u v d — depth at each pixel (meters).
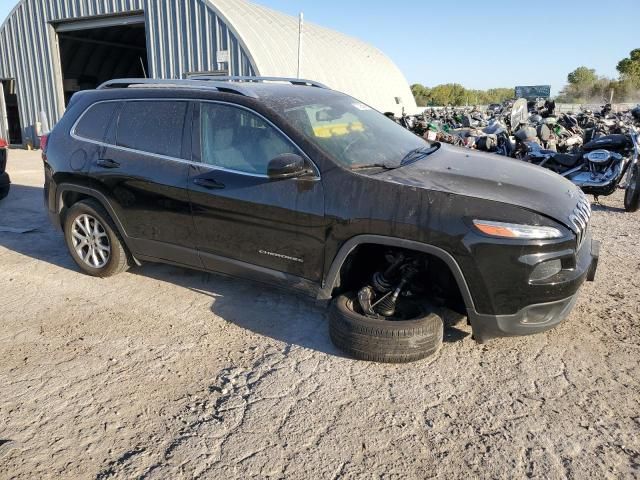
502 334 3.29
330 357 3.60
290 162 3.45
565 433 2.80
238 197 3.82
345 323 3.42
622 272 5.02
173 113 4.29
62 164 4.88
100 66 26.00
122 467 2.60
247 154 3.88
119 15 17.55
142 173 4.34
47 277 5.12
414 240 3.24
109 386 3.29
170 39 16.70
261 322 4.13
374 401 3.11
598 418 2.92
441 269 3.50
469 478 2.51
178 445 2.76
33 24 18.97
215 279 5.00
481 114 18.75
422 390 3.21
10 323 4.15
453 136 11.70
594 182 7.50
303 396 3.16
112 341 3.85
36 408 3.07
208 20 15.92
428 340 3.35
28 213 7.81
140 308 4.40
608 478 2.49
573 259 3.23
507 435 2.80
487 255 3.09
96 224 4.90
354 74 22.61
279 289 3.92
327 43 22.78
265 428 2.88
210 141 4.07
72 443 2.78
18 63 19.69
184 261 4.38
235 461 2.64
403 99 28.03
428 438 2.79
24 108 20.05
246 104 3.93
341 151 3.71
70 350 3.73
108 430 2.88
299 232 3.61
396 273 3.54
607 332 3.85
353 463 2.62
